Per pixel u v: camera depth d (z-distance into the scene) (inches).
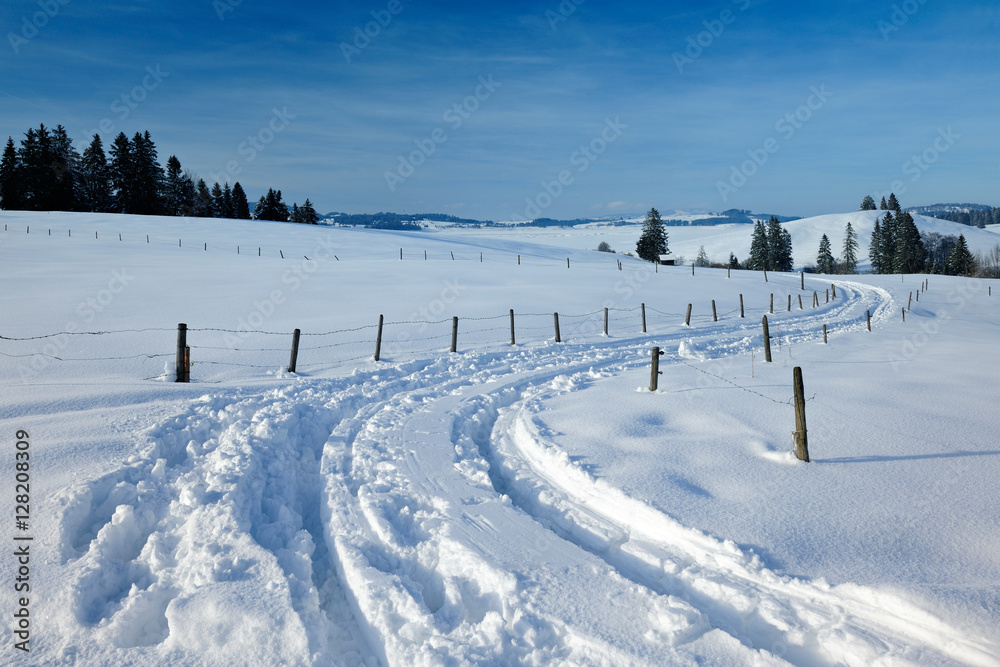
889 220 3964.1
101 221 2551.7
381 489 239.3
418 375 506.6
